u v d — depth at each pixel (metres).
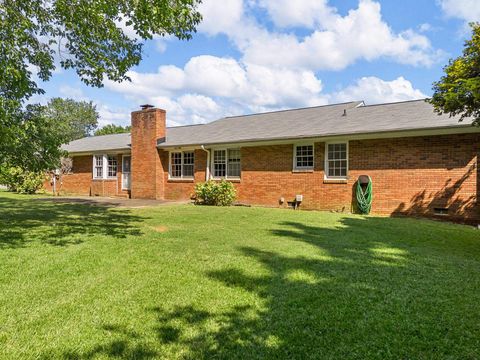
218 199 14.49
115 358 2.58
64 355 2.61
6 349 2.68
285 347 2.73
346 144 12.26
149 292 3.86
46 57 7.46
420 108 12.53
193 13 7.07
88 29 6.96
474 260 5.46
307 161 13.26
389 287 4.03
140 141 18.11
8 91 6.44
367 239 6.94
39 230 7.64
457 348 2.70
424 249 6.16
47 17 7.10
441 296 3.76
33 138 7.44
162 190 17.73
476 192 9.84
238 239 6.78
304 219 9.80
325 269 4.73
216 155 16.03
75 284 4.11
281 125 15.26
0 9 6.12
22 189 21.38
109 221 9.18
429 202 10.55
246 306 3.49
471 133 9.92
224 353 2.65
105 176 20.23
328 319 3.20
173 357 2.60
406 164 10.99
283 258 5.31
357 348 2.71
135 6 6.48
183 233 7.39
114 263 4.98
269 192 14.16
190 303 3.56
